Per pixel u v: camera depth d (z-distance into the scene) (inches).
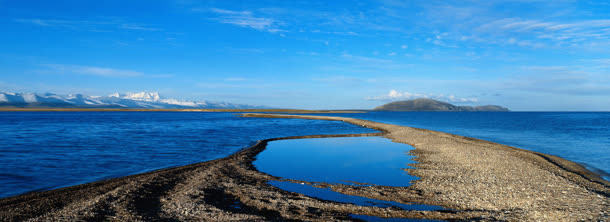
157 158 1036.5
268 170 867.4
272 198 563.8
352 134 2022.6
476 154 1062.4
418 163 965.8
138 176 766.5
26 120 3983.8
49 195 591.5
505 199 551.5
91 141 1496.1
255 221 441.7
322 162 995.9
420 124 3772.1
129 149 1230.3
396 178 764.6
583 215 436.5
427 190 634.2
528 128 2856.8
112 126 2711.6
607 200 520.1
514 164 879.7
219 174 770.2
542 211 467.5
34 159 986.7
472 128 2915.8
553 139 1834.4
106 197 544.1
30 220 441.1
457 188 639.1
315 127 2906.0
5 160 963.3
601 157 1148.5
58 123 3228.3
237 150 1254.9
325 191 633.6
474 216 470.6
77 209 481.7
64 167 871.1
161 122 3535.9
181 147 1304.1
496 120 5059.1
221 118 5152.6
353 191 629.0
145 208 504.1
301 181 720.3
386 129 2514.8
